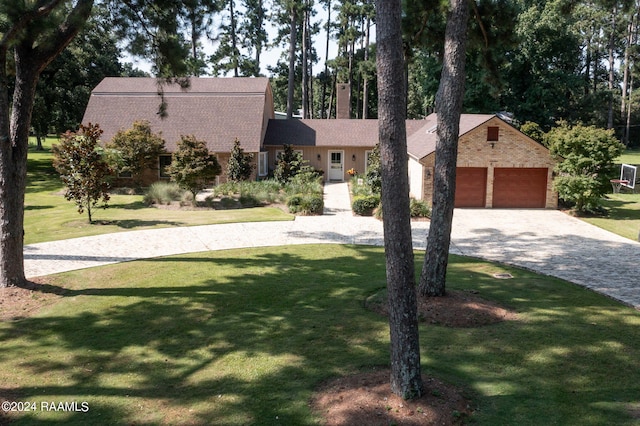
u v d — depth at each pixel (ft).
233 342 29.89
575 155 76.89
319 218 75.25
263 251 54.65
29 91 38.42
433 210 36.32
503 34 44.65
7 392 23.93
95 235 62.23
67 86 131.75
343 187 108.37
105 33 51.29
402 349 21.44
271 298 38.27
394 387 21.83
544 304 36.76
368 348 28.53
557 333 30.76
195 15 44.91
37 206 84.23
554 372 25.39
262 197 88.02
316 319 33.63
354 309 35.58
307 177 99.81
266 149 117.80
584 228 69.00
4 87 37.14
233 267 47.62
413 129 123.65
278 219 73.87
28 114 38.86
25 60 37.88
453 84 35.19
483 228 68.85
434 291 36.40
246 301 37.60
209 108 113.91
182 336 30.96
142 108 114.21
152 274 44.96
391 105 20.99
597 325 32.24
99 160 70.03
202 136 108.37
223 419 21.24
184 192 90.12
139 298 38.34
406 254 21.26
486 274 45.44
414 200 76.95
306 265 48.60
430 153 80.53
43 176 121.19
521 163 83.61
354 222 72.33
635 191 106.42
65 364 27.12
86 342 30.12
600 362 26.61
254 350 28.63
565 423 20.62
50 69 125.59
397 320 21.47
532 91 150.61
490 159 83.66
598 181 76.23
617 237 63.26
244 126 110.11
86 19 39.29
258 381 24.73
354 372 25.23
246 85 120.26
